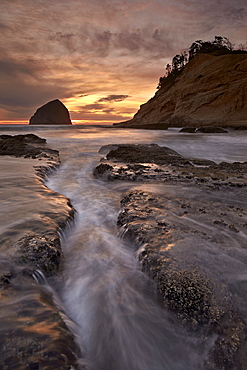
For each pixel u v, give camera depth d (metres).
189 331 1.82
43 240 2.66
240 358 1.58
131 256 2.78
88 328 1.87
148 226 3.15
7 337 1.47
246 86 31.64
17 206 3.63
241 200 4.21
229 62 36.50
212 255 2.51
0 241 2.59
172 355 1.69
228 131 26.00
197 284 2.10
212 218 3.43
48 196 4.21
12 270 2.19
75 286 2.30
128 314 1.98
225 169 6.73
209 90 36.56
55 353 1.40
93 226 3.56
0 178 5.23
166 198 4.30
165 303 2.03
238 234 2.96
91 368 1.53
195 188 4.91
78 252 2.87
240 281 2.14
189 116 35.81
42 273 2.31
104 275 2.45
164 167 6.96
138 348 1.74
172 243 2.74
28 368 1.29
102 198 4.79
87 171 7.32
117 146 10.82
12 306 1.76
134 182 5.61
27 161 7.70
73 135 21.80
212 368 1.56
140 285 2.30
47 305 1.83
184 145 14.09
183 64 64.00
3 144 11.39
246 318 1.83
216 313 1.87
